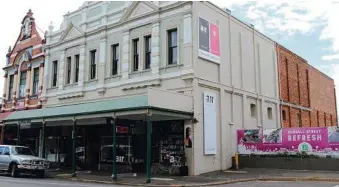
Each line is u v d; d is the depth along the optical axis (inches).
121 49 959.0
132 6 936.3
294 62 1365.7
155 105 694.5
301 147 831.1
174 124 826.2
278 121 1170.6
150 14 893.2
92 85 1022.4
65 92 1099.3
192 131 784.3
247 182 657.6
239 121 965.8
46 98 1175.6
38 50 1261.1
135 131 866.8
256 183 633.6
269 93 1146.0
